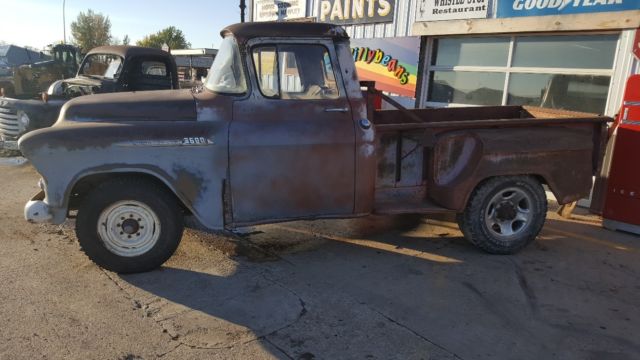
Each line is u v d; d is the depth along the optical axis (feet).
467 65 27.17
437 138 15.38
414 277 13.99
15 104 26.40
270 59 13.74
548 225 19.42
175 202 13.66
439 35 27.61
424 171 16.15
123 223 13.21
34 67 46.26
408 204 15.70
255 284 13.23
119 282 13.07
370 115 15.44
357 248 16.20
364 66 32.22
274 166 13.61
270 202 13.82
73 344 10.19
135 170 12.78
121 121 13.11
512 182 15.51
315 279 13.66
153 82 28.37
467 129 15.48
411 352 10.32
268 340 10.60
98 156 12.58
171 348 10.18
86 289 12.61
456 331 11.19
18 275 13.24
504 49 25.44
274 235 17.21
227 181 13.39
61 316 11.25
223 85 13.87
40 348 10.00
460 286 13.50
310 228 18.11
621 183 18.29
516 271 14.66
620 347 10.77
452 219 19.67
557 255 16.11
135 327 10.92
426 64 28.76
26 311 11.41
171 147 12.89
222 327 11.05
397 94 30.27
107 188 12.91
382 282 13.61
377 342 10.64
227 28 14.25
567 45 22.99
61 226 17.19
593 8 21.20
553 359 10.25
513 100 25.41
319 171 13.97
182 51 81.35
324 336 10.81
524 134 15.56
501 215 15.70
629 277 14.49
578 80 22.76
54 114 26.40
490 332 11.19
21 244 15.44
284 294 12.69
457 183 15.05
